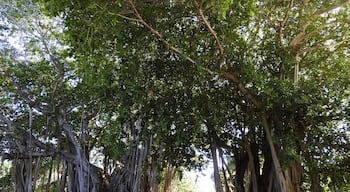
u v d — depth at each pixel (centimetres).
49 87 1284
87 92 1173
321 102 757
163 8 734
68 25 680
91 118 1271
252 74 781
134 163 1063
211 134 934
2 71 1261
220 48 770
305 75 934
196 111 863
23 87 1266
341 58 911
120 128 962
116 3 650
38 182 1327
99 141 1281
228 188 927
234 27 765
